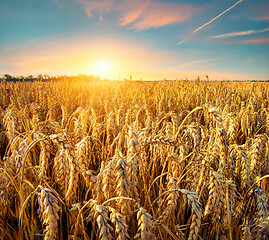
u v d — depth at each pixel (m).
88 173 1.99
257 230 2.02
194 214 1.57
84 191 2.89
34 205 2.61
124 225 1.35
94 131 3.91
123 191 1.62
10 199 2.43
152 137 2.09
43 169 2.12
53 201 1.44
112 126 3.82
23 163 1.90
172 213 1.89
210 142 2.79
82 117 4.07
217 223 2.16
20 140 2.87
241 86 15.73
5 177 2.18
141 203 2.65
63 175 1.93
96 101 7.57
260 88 12.14
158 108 6.48
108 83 14.46
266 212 2.04
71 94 10.45
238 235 2.31
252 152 2.91
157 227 1.85
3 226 2.18
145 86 10.72
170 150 2.69
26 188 2.31
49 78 22.53
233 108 7.43
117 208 1.86
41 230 2.35
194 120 5.50
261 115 5.74
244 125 4.97
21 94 8.60
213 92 10.13
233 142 3.63
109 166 1.83
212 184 1.87
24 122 4.49
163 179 3.02
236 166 2.74
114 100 6.22
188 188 2.60
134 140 1.92
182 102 7.67
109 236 1.33
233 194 2.04
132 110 4.93
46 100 7.29
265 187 2.75
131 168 1.83
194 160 2.39
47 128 3.66
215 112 1.91
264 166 2.78
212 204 1.89
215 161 2.60
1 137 4.37
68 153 1.72
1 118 5.09
